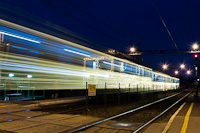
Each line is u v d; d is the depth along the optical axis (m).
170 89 41.00
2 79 13.60
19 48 13.75
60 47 15.38
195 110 11.52
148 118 9.56
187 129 6.60
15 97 14.14
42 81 15.29
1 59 13.41
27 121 7.15
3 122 6.77
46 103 11.48
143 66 23.30
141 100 19.78
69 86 15.88
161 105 15.68
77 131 6.22
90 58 16.45
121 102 17.00
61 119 7.83
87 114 9.88
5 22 12.66
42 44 14.56
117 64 17.95
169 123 7.64
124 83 18.36
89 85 9.48
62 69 15.52
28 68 14.60
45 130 6.02
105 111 11.20
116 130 6.68
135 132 6.42
